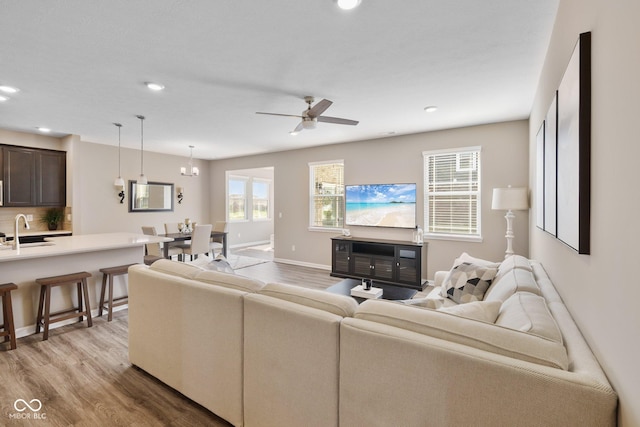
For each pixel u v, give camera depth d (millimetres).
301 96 3484
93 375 2387
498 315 1681
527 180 4418
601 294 1082
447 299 2854
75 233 5590
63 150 5637
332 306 1540
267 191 10492
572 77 1366
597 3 1131
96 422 1885
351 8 1945
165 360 2166
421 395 1188
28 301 3154
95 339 3016
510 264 2668
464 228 4922
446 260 5039
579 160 1231
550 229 2012
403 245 5031
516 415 1019
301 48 2443
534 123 3482
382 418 1282
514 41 2340
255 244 9938
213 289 1873
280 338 1582
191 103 3715
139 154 6934
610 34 992
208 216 8500
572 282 1570
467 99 3594
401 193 5426
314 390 1479
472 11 1986
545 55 2537
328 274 5930
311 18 2057
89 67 2750
